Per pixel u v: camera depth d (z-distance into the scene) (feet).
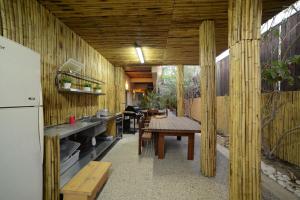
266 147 13.64
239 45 6.16
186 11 9.60
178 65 23.52
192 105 33.86
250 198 5.98
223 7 9.17
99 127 14.79
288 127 11.84
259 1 6.05
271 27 12.87
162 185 9.20
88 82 15.03
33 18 8.38
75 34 12.80
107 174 9.70
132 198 8.00
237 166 6.21
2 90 4.68
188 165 12.04
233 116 6.41
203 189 8.82
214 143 10.28
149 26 11.70
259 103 6.03
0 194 4.60
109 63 21.77
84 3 8.85
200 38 10.87
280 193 8.63
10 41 4.97
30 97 5.74
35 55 6.06
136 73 34.12
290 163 11.94
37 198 6.00
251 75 6.00
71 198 6.97
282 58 12.56
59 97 10.57
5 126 4.76
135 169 11.30
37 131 6.03
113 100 23.58
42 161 6.28
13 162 5.00
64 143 10.29
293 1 8.87
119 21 10.90
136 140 19.66
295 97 11.32
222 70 23.02
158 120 17.93
